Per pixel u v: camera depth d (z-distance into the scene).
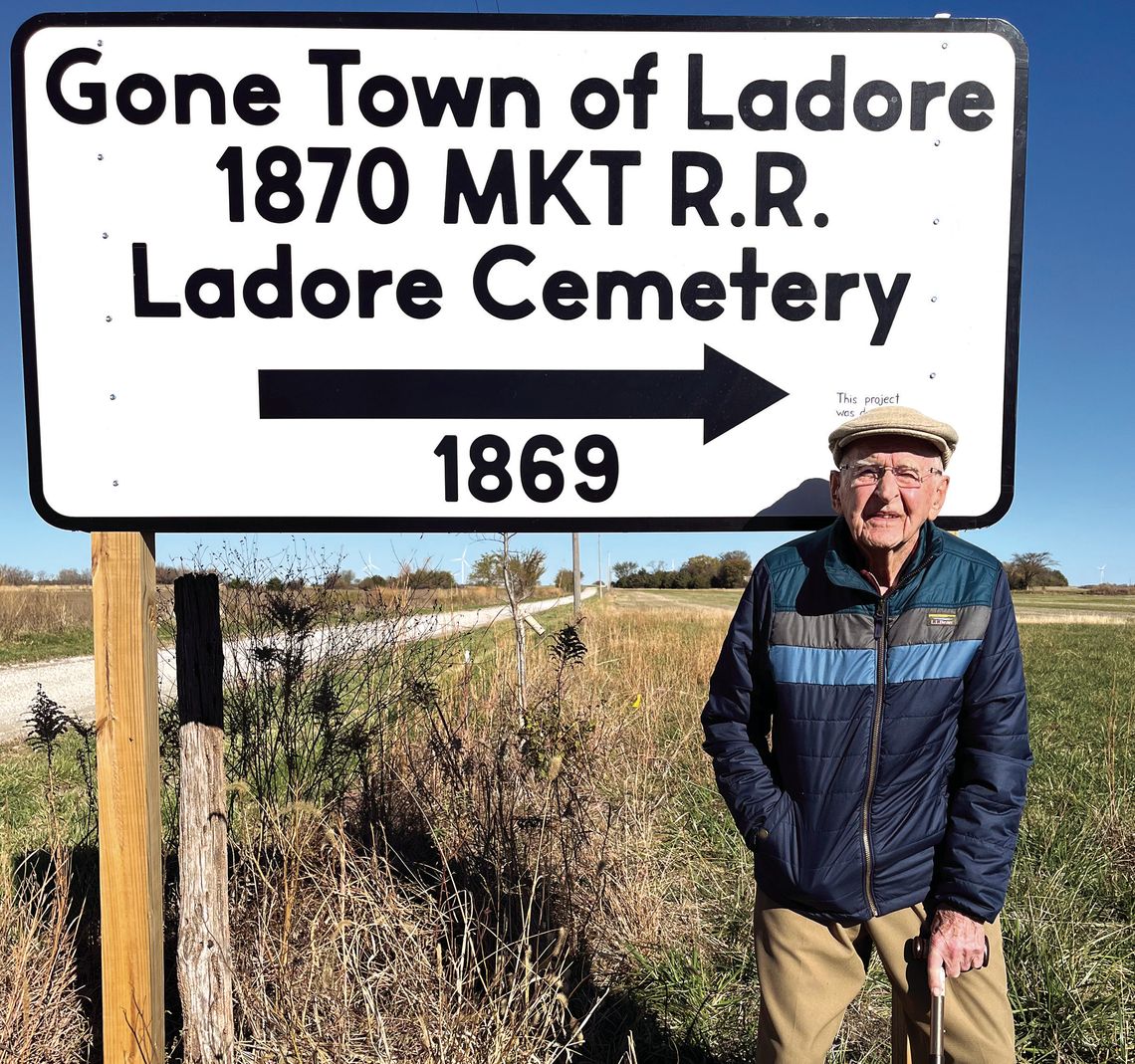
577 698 4.90
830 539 1.69
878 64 2.09
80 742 5.89
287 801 3.04
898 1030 1.88
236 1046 2.23
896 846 1.64
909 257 2.12
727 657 1.82
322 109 2.07
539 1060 2.11
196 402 2.09
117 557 2.04
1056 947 2.81
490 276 2.12
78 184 2.04
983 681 1.62
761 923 1.80
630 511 2.15
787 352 2.14
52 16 2.02
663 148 2.10
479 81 2.08
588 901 3.03
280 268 2.09
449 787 3.48
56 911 2.57
